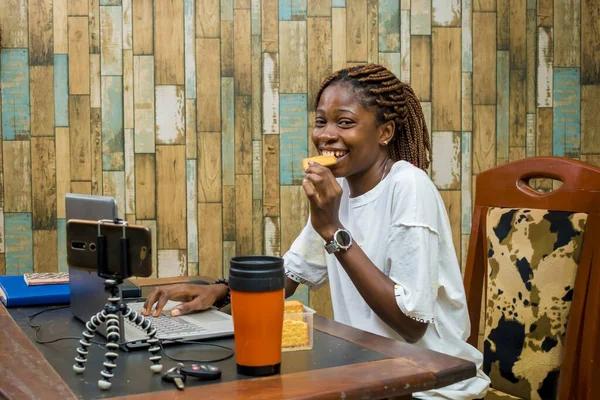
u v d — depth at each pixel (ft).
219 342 3.98
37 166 10.30
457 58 10.88
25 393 3.04
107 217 3.82
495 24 10.91
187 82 10.48
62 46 10.25
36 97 10.25
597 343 5.05
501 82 10.96
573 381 5.19
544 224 5.49
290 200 10.74
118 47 10.36
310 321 3.85
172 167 10.53
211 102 10.53
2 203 10.25
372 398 3.17
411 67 10.83
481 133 10.97
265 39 10.56
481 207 6.08
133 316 3.41
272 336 3.32
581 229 5.23
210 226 10.64
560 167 5.44
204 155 10.57
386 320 4.64
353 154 5.11
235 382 3.21
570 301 5.27
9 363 3.51
